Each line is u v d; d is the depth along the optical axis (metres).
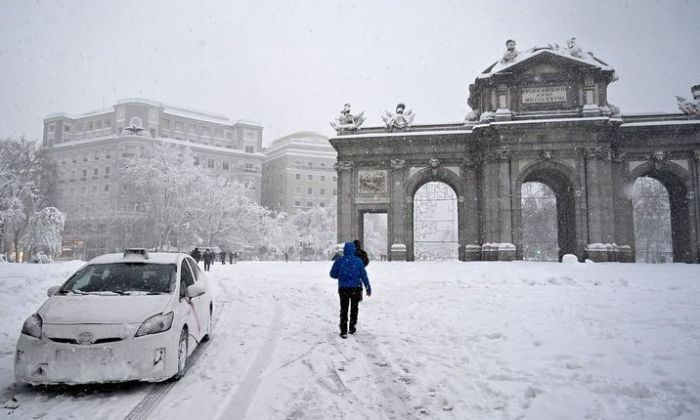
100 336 6.89
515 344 9.12
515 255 46.31
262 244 91.56
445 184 55.00
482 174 50.19
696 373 6.79
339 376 7.68
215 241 87.75
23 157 73.31
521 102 47.84
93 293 8.13
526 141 47.06
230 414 6.12
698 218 48.06
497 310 13.62
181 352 7.76
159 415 6.10
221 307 16.03
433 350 9.09
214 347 9.86
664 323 10.84
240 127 128.75
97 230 97.94
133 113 114.75
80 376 6.71
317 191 131.88
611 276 25.80
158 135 116.94
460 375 7.42
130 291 8.25
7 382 7.41
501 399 6.27
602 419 5.38
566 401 5.95
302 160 131.88
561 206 52.34
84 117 122.44
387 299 17.19
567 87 47.44
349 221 52.16
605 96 47.34
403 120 52.88
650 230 85.12
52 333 6.89
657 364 7.27
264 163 142.38
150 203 84.69
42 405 6.47
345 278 10.84
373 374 7.77
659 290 18.72
